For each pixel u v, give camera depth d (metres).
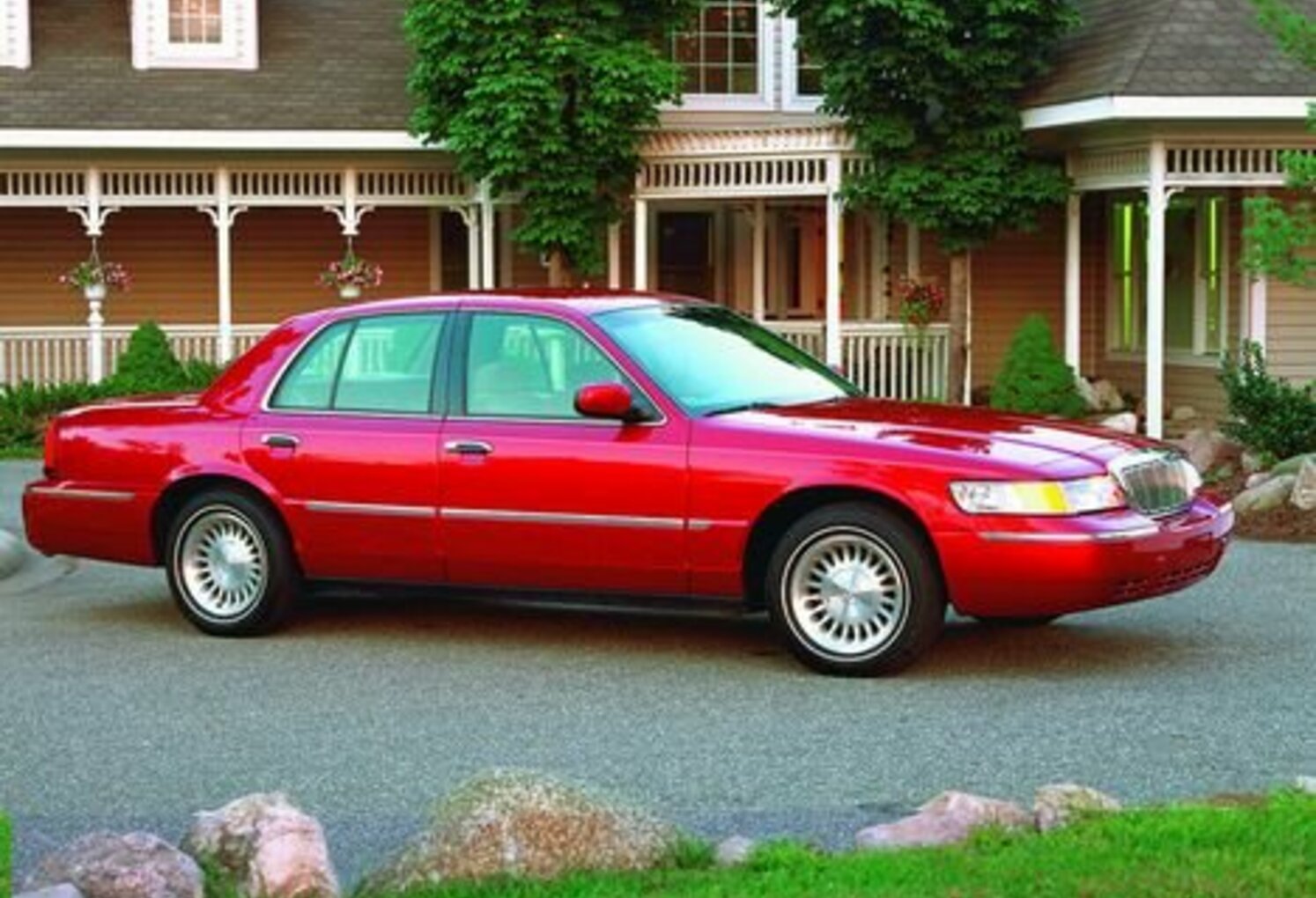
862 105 21.19
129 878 5.47
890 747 8.13
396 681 9.66
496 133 21.70
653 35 23.23
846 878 5.63
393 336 10.75
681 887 5.58
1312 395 18.94
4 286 25.75
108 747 8.30
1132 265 24.52
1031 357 21.45
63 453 11.48
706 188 22.89
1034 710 8.78
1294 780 7.17
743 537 9.70
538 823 5.81
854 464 9.51
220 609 10.98
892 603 9.49
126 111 23.81
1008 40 20.94
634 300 10.83
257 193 24.56
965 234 21.64
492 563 10.29
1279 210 17.30
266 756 8.12
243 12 24.98
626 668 9.94
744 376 10.49
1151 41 20.05
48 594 12.68
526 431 10.20
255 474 10.80
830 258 22.20
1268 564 13.02
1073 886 5.48
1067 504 9.28
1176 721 8.52
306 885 5.65
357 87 24.81
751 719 8.70
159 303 26.12
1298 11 21.02
